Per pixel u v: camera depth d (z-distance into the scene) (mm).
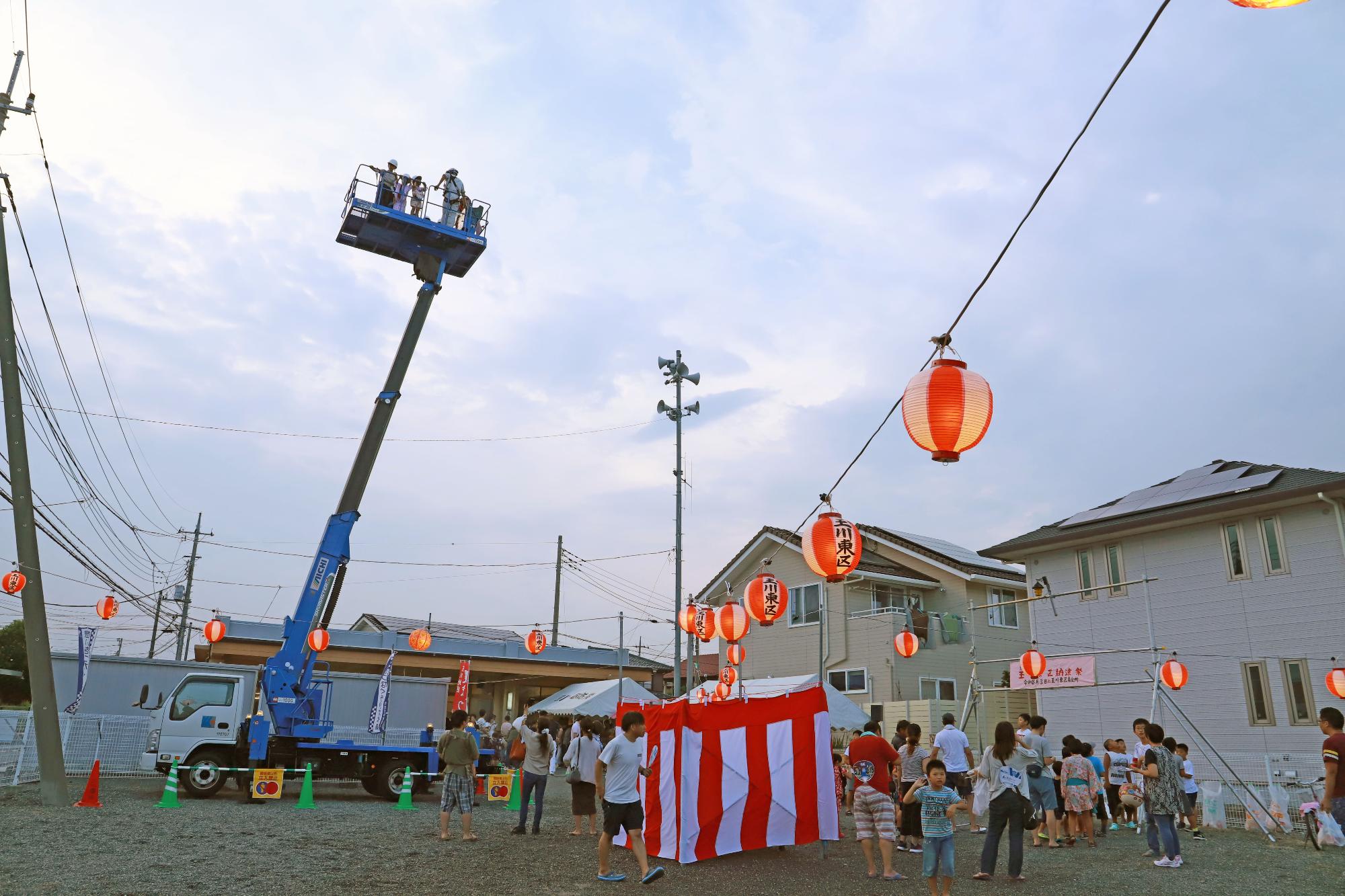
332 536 16672
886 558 31625
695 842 9953
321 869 8859
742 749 10508
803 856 10641
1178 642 19172
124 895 7344
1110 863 10430
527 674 32312
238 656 26844
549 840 11656
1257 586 18094
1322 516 17312
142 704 16484
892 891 8500
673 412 24141
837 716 23953
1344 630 16625
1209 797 14750
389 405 17188
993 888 8695
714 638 17844
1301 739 16906
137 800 14820
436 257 17547
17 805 13070
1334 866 10164
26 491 13570
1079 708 20578
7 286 13789
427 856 9898
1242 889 8711
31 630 13414
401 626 35312
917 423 6059
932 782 8070
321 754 16453
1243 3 3125
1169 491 21391
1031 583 22406
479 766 18484
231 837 10859
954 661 27938
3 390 13656
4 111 13523
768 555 31312
